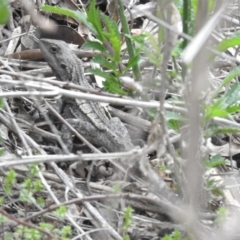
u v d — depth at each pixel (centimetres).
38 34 1045
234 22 938
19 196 684
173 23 552
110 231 652
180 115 679
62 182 748
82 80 959
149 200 668
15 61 983
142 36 782
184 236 669
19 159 658
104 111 940
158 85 586
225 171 828
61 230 656
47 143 885
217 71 968
